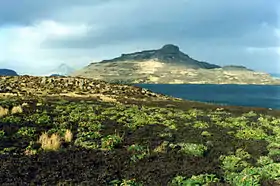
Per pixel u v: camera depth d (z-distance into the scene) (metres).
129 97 66.00
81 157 17.44
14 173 14.44
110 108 36.78
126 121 28.67
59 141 19.77
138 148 19.48
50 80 75.44
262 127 29.66
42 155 17.30
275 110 49.06
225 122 31.27
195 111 41.03
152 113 35.12
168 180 14.58
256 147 21.34
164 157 18.20
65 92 64.62
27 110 29.72
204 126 28.02
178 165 16.80
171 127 26.92
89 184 13.67
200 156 18.72
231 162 17.19
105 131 24.00
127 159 17.59
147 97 69.75
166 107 45.62
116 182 13.95
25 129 22.09
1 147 18.14
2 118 25.16
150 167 16.33
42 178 14.25
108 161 17.06
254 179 13.63
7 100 38.50
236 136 24.72
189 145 20.33
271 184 13.58
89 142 20.27
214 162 17.62
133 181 13.81
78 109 33.41
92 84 77.50
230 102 123.19
